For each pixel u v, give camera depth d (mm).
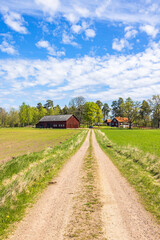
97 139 33188
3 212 5750
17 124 121812
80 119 107562
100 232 4645
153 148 20562
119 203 6477
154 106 92188
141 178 9500
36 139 34094
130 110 89438
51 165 12359
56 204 6414
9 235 4594
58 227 4910
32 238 4438
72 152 18406
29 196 7129
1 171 10375
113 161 14273
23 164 12062
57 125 93500
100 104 155500
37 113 119625
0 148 21828
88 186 8344
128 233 4609
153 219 5359
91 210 5910
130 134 48531
